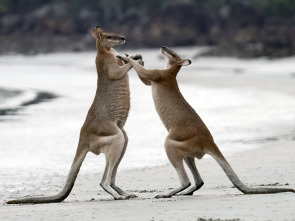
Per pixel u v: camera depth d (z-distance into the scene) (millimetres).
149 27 167000
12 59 135125
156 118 35156
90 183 18812
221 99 45438
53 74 84688
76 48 166625
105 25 178875
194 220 11227
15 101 49125
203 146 14594
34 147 26188
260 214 11406
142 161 22391
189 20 164750
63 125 33406
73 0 196625
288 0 180125
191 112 14914
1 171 21062
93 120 15406
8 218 12484
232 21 160625
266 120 33219
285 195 13602
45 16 177375
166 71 15164
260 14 157625
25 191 17828
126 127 31547
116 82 15609
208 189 16281
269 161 21094
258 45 138125
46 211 13234
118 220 11664
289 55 111375
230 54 115000
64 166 21984
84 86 64125
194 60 112812
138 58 15953
